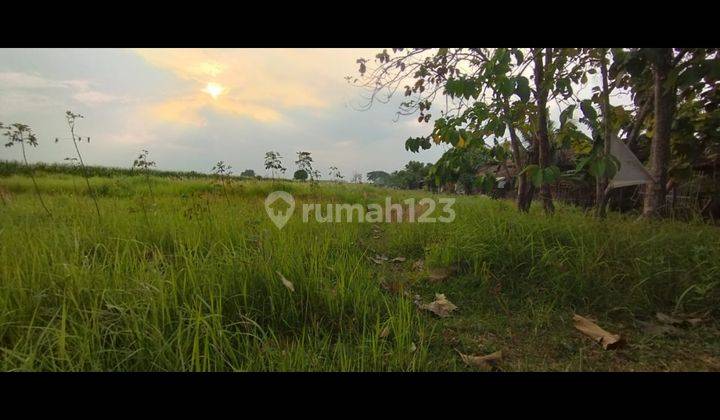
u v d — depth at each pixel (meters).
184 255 2.52
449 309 2.40
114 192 8.63
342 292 2.31
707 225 3.54
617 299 2.47
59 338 1.62
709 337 2.06
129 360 1.67
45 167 13.02
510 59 2.98
